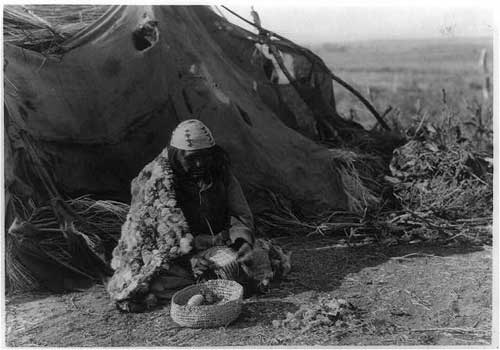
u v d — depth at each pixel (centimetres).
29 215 521
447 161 726
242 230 482
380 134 816
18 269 493
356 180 684
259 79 768
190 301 433
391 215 643
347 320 438
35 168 529
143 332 421
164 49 589
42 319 444
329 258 564
